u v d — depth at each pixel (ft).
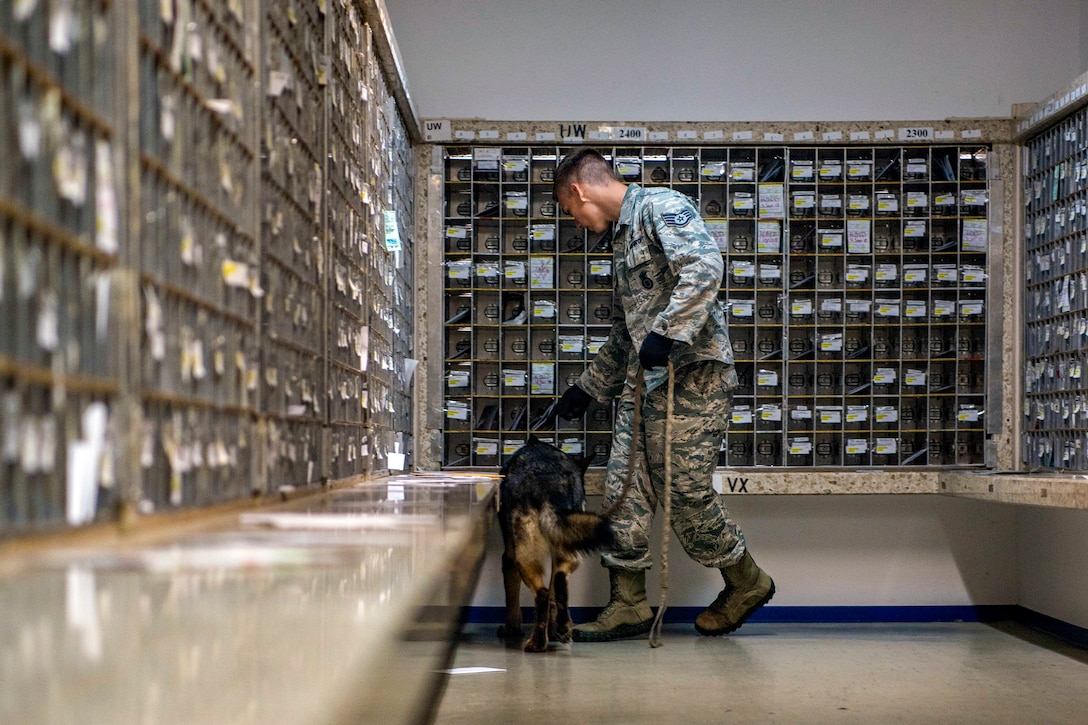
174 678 1.43
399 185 13.12
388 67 11.18
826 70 16.51
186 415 4.05
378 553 3.07
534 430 15.40
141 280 3.52
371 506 5.64
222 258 4.56
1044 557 15.10
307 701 1.30
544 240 15.51
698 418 13.03
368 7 9.23
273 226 5.65
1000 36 16.44
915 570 15.81
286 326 6.04
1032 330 14.92
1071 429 13.61
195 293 4.16
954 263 15.53
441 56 16.60
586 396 14.42
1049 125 14.34
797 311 15.38
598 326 15.47
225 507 4.57
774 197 15.37
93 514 3.04
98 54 3.09
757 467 15.03
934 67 16.44
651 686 11.03
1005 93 16.42
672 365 12.34
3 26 2.50
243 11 5.03
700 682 11.25
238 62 4.93
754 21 16.57
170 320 3.84
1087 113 13.28
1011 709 10.00
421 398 15.25
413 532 3.85
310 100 6.77
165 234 3.77
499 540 15.65
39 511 2.73
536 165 15.69
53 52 2.79
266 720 1.20
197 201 4.18
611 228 15.39
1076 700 10.44
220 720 1.20
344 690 1.37
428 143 15.38
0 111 2.47
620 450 13.70
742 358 15.44
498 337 15.67
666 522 12.63
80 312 2.96
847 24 16.53
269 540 3.34
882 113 16.44
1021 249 15.16
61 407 2.79
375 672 1.64
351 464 8.77
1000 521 15.97
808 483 14.51
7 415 2.50
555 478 12.67
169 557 2.77
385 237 11.29
